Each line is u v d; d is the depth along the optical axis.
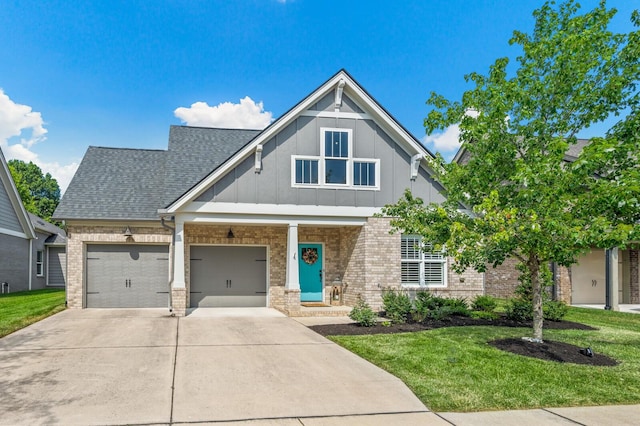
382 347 9.44
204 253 16.31
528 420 5.85
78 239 14.97
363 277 15.05
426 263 15.79
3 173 21.34
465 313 13.93
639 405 6.53
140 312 14.36
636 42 8.67
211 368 7.83
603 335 11.60
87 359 8.30
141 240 15.30
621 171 8.20
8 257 21.94
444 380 7.30
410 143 15.41
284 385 7.00
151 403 6.09
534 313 9.81
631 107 9.01
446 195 11.22
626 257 21.52
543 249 8.68
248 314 14.49
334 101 15.23
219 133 19.03
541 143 9.47
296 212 14.66
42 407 5.88
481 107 9.93
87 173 16.47
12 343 9.59
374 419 5.76
